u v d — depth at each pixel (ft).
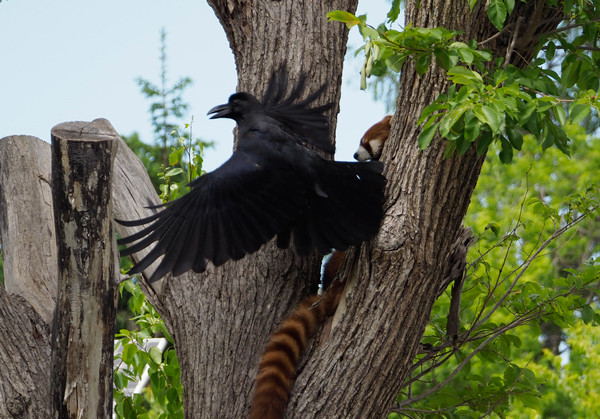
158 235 23.21
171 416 38.73
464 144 24.03
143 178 34.01
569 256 87.25
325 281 33.86
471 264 35.29
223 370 28.81
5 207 34.88
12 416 28.02
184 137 39.63
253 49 31.83
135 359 39.73
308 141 27.84
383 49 25.34
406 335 25.76
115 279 25.38
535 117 24.53
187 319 29.86
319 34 31.83
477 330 36.27
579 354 73.20
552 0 25.57
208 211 23.85
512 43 25.91
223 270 29.86
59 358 25.35
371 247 25.36
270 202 24.58
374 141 35.14
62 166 23.81
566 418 68.85
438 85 25.72
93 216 24.29
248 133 25.50
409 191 25.35
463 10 25.95
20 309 30.32
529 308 36.58
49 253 33.63
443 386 36.19
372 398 25.89
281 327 28.12
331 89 31.58
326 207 25.22
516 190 83.35
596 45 30.83
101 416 25.72
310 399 26.05
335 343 26.17
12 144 36.11
